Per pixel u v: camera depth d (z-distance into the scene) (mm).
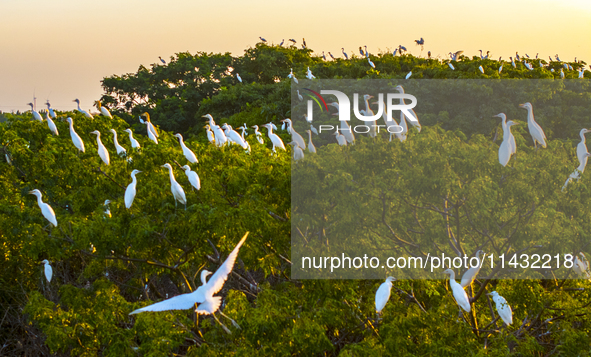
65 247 12812
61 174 15508
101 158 15180
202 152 15461
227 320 12055
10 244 16375
